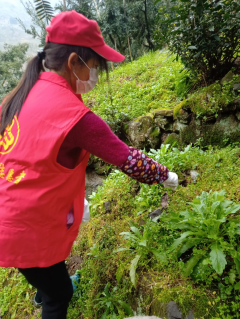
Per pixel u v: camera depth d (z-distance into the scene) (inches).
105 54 48.1
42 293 59.7
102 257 89.3
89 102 230.2
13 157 46.6
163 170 56.0
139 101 183.3
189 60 124.3
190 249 71.7
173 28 123.1
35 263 49.6
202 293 60.1
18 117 47.1
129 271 75.9
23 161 45.6
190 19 113.3
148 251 75.2
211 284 61.7
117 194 114.9
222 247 62.4
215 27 110.0
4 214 47.8
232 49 113.9
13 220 47.2
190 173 103.0
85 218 77.8
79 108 45.1
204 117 120.4
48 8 150.0
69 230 54.4
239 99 109.1
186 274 62.9
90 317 78.7
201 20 109.9
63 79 48.7
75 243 109.3
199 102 123.3
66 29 45.1
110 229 99.0
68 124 43.8
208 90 120.6
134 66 271.7
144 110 172.6
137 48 404.5
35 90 48.2
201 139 126.1
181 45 121.3
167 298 62.2
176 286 64.4
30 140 44.8
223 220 63.7
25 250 48.3
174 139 142.1
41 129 44.3
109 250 91.7
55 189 47.5
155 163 53.8
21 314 95.7
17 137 46.4
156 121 150.8
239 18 101.7
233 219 68.1
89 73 50.9
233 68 115.9
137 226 88.9
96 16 341.1
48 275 55.5
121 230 96.7
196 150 115.9
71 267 100.7
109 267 85.4
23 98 48.3
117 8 329.4
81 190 55.6
